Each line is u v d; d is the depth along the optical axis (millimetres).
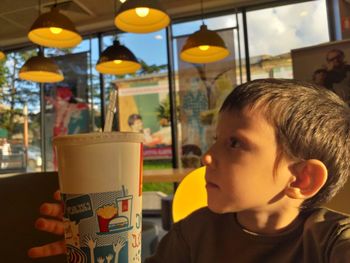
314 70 4508
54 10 3332
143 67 5832
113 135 381
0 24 5590
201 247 654
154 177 1878
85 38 6117
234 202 510
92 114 6059
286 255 554
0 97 6480
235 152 505
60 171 386
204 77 5496
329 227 507
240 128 503
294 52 4625
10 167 6145
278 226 561
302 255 544
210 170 527
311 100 513
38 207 885
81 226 374
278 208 541
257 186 499
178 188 962
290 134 489
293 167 500
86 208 373
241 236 595
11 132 6348
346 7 4941
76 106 6129
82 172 372
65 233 391
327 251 487
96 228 374
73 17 5406
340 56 4402
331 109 521
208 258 629
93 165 372
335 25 5000
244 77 5324
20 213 892
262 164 493
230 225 626
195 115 5523
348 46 4379
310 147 495
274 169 495
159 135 5754
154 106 5801
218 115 560
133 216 395
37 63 3990
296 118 492
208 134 5441
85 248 373
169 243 731
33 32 3330
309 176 499
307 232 539
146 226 1487
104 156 376
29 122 6320
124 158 388
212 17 5461
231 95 550
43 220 514
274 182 499
